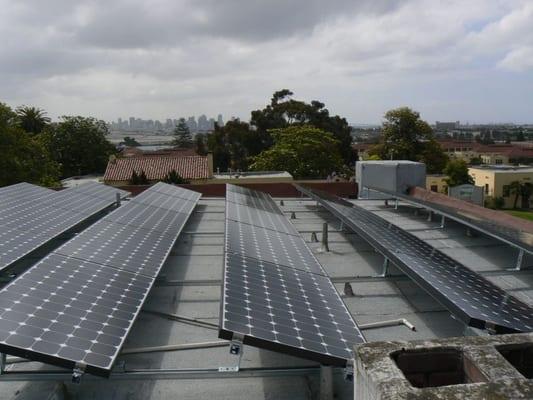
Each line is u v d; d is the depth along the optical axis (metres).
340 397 5.47
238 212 13.69
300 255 9.76
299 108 68.75
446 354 3.77
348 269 10.57
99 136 58.91
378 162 24.59
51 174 39.03
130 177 40.53
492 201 61.69
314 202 20.84
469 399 3.10
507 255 12.20
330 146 53.25
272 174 43.00
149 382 5.64
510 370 3.45
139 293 6.89
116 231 10.55
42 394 5.25
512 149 117.50
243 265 7.70
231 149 71.12
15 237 9.84
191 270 10.30
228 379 5.77
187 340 6.85
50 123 64.56
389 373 3.41
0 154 33.94
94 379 5.57
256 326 5.27
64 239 12.01
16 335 4.70
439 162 64.38
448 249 12.84
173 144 170.00
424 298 8.73
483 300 6.87
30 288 5.99
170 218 13.57
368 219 13.73
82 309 5.75
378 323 7.48
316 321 5.95
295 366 5.77
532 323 6.26
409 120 63.75
